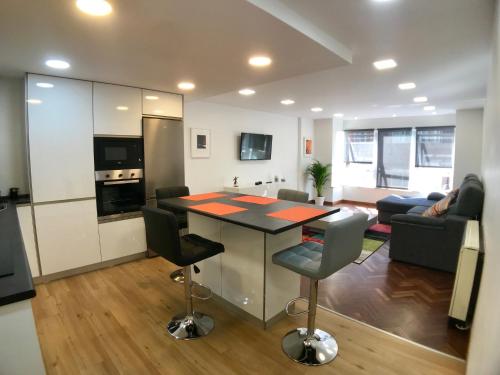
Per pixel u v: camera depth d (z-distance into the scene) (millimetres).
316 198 7867
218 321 2424
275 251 2301
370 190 7840
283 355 2023
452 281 3193
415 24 2064
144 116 3600
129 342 2148
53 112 2990
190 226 2934
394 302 2748
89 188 3279
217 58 2422
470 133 6016
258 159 6273
